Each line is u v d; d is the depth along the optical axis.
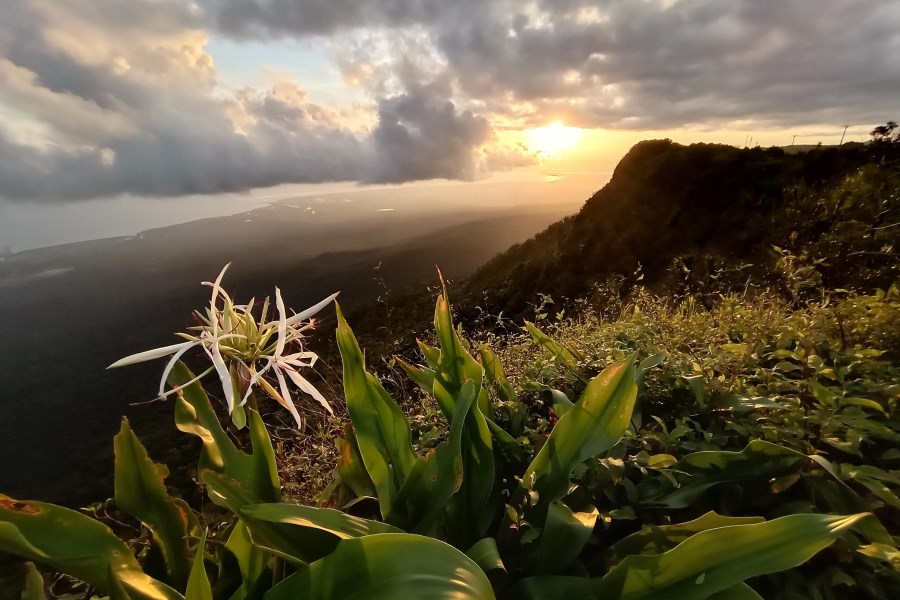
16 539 0.92
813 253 3.66
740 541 0.96
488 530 1.47
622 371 1.33
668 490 1.40
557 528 1.22
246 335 1.21
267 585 1.18
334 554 0.93
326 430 2.46
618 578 1.04
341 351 1.41
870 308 2.24
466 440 1.44
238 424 1.13
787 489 1.36
